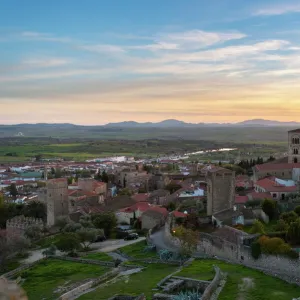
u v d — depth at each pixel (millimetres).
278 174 171625
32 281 94688
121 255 115438
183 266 90625
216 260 94312
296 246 87125
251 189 166375
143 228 152375
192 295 66938
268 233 95688
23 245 125750
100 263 106562
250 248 88000
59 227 164250
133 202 190375
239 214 118750
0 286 18047
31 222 161000
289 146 187125
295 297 66125
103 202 198750
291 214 111750
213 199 133000
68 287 85875
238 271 82375
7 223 164750
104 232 148875
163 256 102875
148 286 76875
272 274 79000
